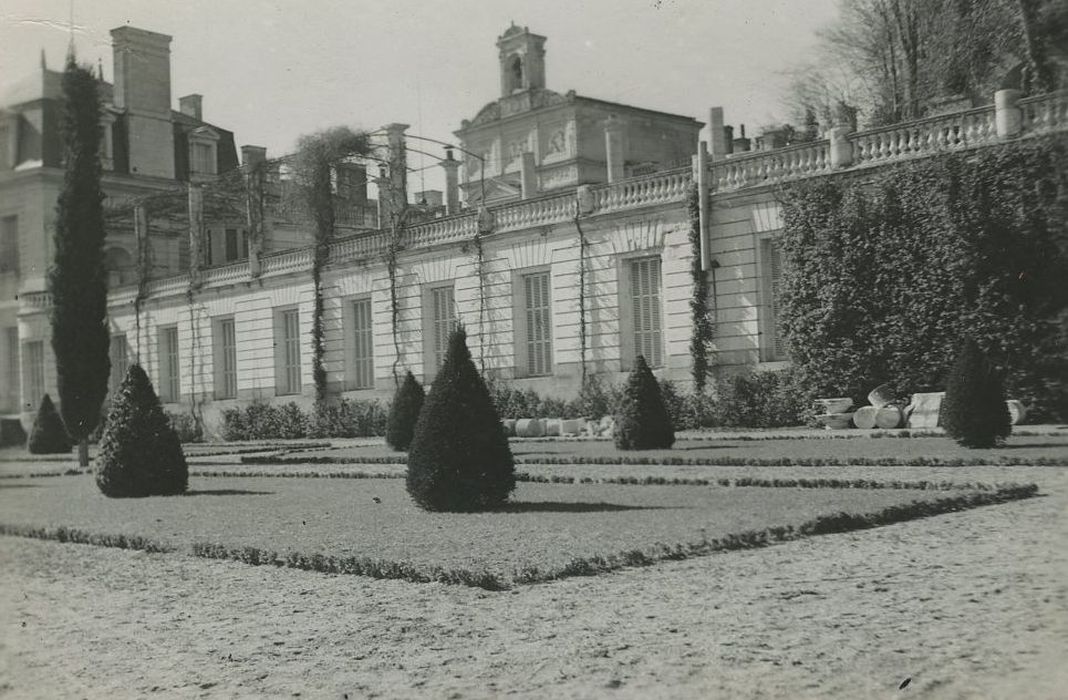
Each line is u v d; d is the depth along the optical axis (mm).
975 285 25188
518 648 6441
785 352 29562
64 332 26953
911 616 6824
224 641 7008
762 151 29906
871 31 41406
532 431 33125
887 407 25797
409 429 28688
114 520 13469
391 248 41562
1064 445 18266
